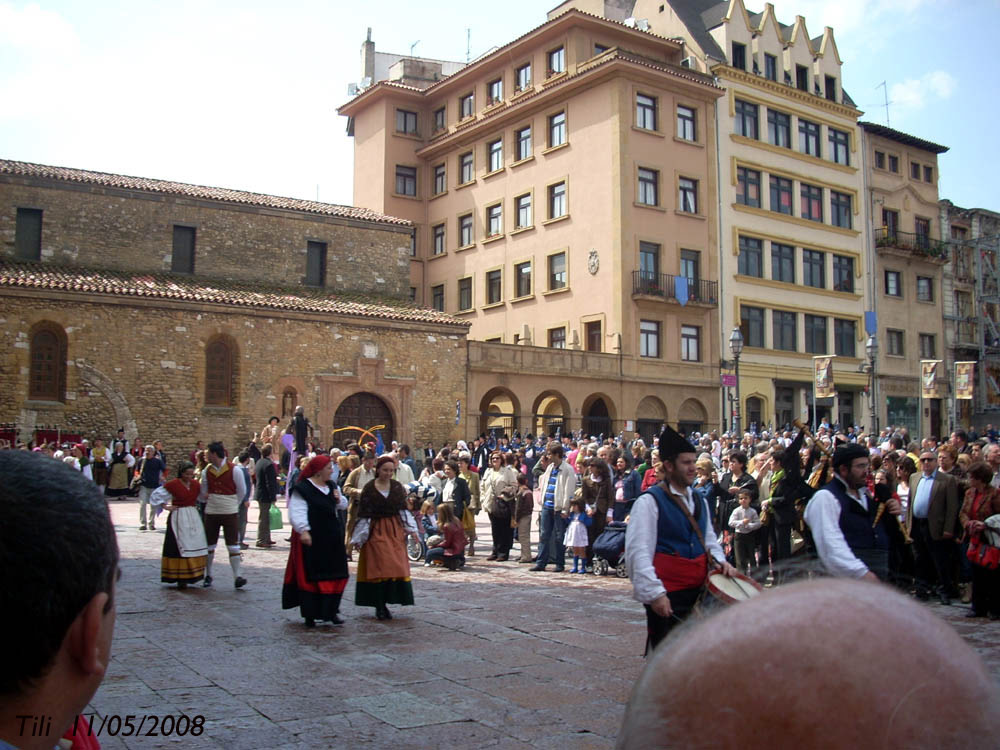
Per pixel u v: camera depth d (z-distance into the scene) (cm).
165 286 3012
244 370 3016
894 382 4803
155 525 2066
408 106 4797
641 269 3803
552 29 4047
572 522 1405
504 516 1592
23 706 113
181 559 1170
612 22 4019
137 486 2759
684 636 71
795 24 4616
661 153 3903
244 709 613
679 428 3891
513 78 4328
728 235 4134
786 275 4388
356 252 3644
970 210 5391
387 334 3297
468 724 585
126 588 1174
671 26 4375
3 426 2647
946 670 60
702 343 3988
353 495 1559
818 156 4597
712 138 4100
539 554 1457
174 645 823
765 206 4306
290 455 2591
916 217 5084
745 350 4144
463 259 4544
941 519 1119
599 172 3853
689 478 582
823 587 69
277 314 3081
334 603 929
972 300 5347
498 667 748
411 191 4788
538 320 4106
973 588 1021
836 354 4547
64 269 2981
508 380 3525
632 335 3762
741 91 4247
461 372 3425
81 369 2766
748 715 59
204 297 2947
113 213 3161
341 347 3200
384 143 4700
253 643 838
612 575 1378
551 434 4056
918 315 5006
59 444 2520
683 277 3809
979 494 1024
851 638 61
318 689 669
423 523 1591
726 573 541
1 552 109
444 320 3409
